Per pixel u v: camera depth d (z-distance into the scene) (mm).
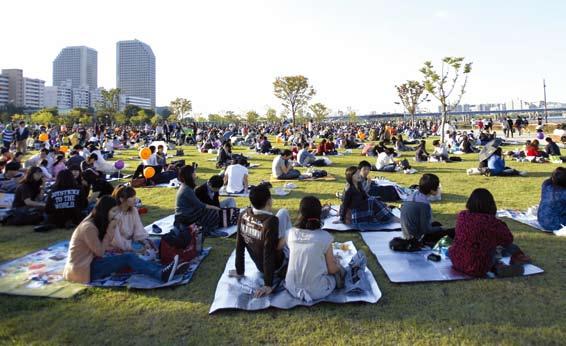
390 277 5332
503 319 4297
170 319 4438
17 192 8430
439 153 18469
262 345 3916
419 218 6281
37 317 4516
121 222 6109
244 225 5121
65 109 145875
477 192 5461
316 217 4781
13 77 133625
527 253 6148
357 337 4008
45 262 6059
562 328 4098
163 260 5773
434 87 30406
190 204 7176
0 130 38938
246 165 17250
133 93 185625
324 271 4758
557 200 7082
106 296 5000
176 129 40656
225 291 4965
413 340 3941
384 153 15664
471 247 5301
